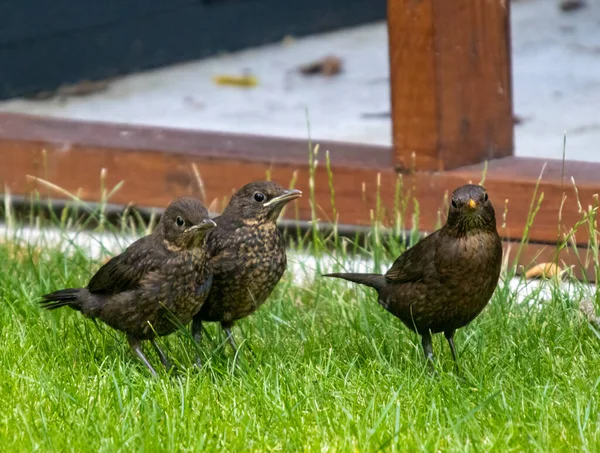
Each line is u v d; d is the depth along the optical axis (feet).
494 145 42.22
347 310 36.37
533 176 39.91
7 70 63.00
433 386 29.55
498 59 41.86
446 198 40.88
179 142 46.21
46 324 35.45
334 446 26.71
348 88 64.49
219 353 33.19
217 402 29.35
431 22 39.88
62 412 28.78
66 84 65.05
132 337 32.53
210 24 70.18
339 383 30.48
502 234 40.34
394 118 41.47
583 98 60.49
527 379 30.66
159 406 28.84
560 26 73.87
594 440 26.35
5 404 29.32
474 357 32.37
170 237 31.35
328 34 75.15
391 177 41.98
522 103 60.29
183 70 68.74
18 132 47.85
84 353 33.60
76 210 46.50
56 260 40.88
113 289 32.14
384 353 33.47
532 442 26.37
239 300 33.04
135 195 46.21
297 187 43.60
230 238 32.42
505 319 34.53
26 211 48.19
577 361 31.83
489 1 41.24
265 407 28.91
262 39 72.64
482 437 27.02
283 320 35.78
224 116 60.03
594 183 38.93
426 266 30.83
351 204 42.93
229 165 44.52
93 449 26.73
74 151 46.70
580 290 36.04
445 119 40.73
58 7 64.03
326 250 39.65
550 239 39.65
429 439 26.45
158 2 67.77
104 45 66.18
